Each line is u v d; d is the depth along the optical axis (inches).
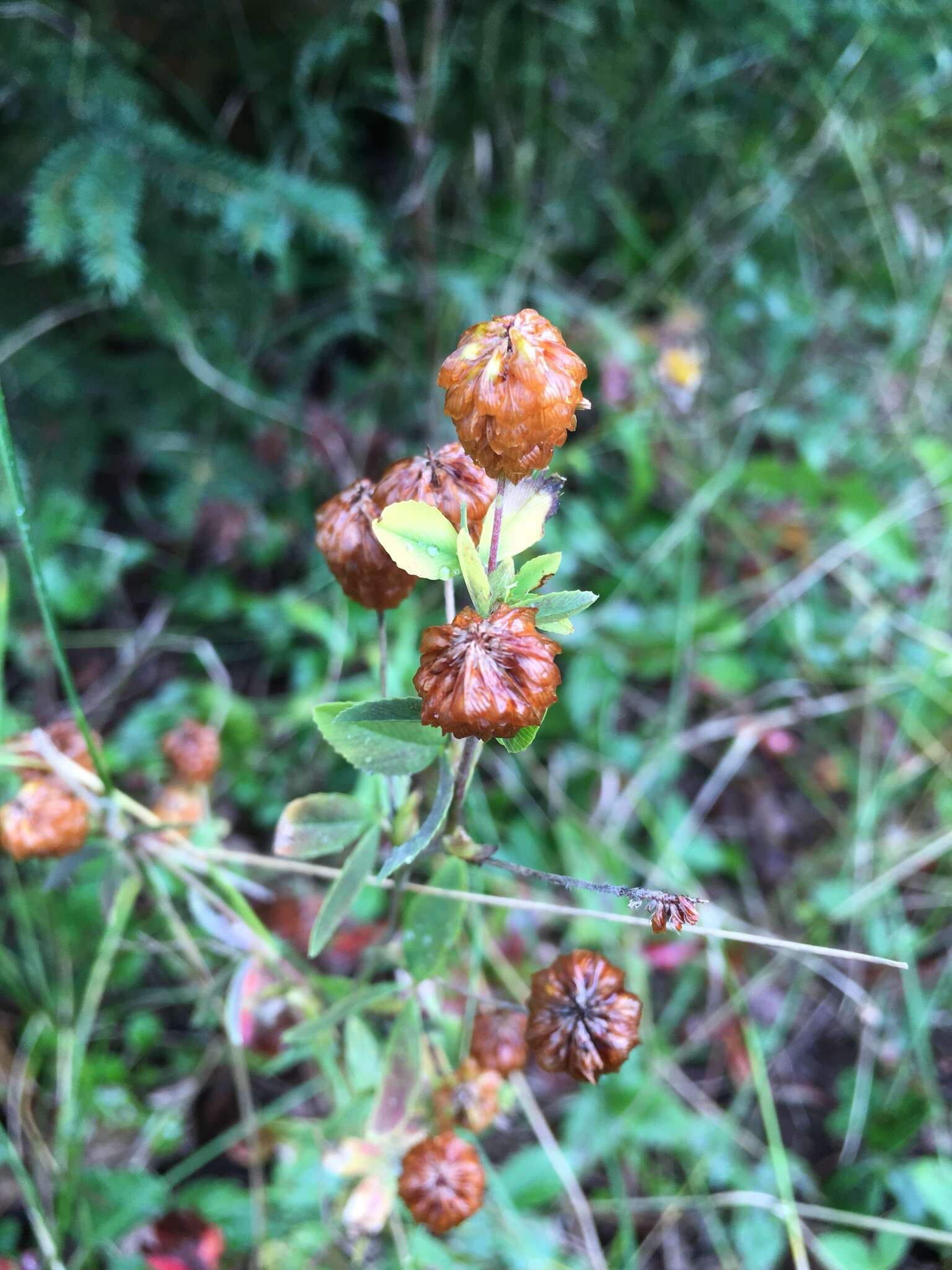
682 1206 7.2
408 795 4.9
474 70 9.1
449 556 3.7
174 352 9.0
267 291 9.0
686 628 9.2
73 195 7.0
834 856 8.9
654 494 10.0
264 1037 6.9
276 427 9.2
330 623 8.4
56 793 5.2
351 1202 5.5
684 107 9.8
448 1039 6.0
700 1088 8.0
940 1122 7.7
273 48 8.3
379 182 9.6
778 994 8.3
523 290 9.7
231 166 7.6
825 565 9.5
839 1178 7.5
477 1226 6.6
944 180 10.4
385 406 9.7
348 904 4.8
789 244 10.7
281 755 8.6
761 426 10.6
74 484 8.9
